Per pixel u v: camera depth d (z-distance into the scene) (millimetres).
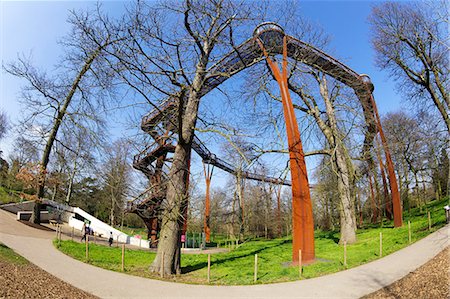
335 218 47000
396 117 33406
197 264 18562
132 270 15164
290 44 21578
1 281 8727
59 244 19062
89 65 16109
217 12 14766
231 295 11000
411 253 15203
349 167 21797
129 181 26562
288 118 18703
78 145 27656
